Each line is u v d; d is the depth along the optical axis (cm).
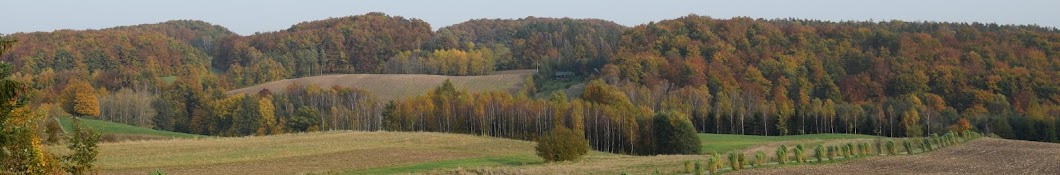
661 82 15462
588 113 10456
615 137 10131
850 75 15375
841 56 16238
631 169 4972
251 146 7381
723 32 18088
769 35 17712
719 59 16562
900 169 4447
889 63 15062
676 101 13412
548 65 19375
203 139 8238
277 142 7894
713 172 4353
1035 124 10488
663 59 16800
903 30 18675
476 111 11706
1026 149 5744
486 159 6688
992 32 16350
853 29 17788
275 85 17512
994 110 12362
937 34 16625
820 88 15112
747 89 14625
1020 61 14262
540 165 5969
